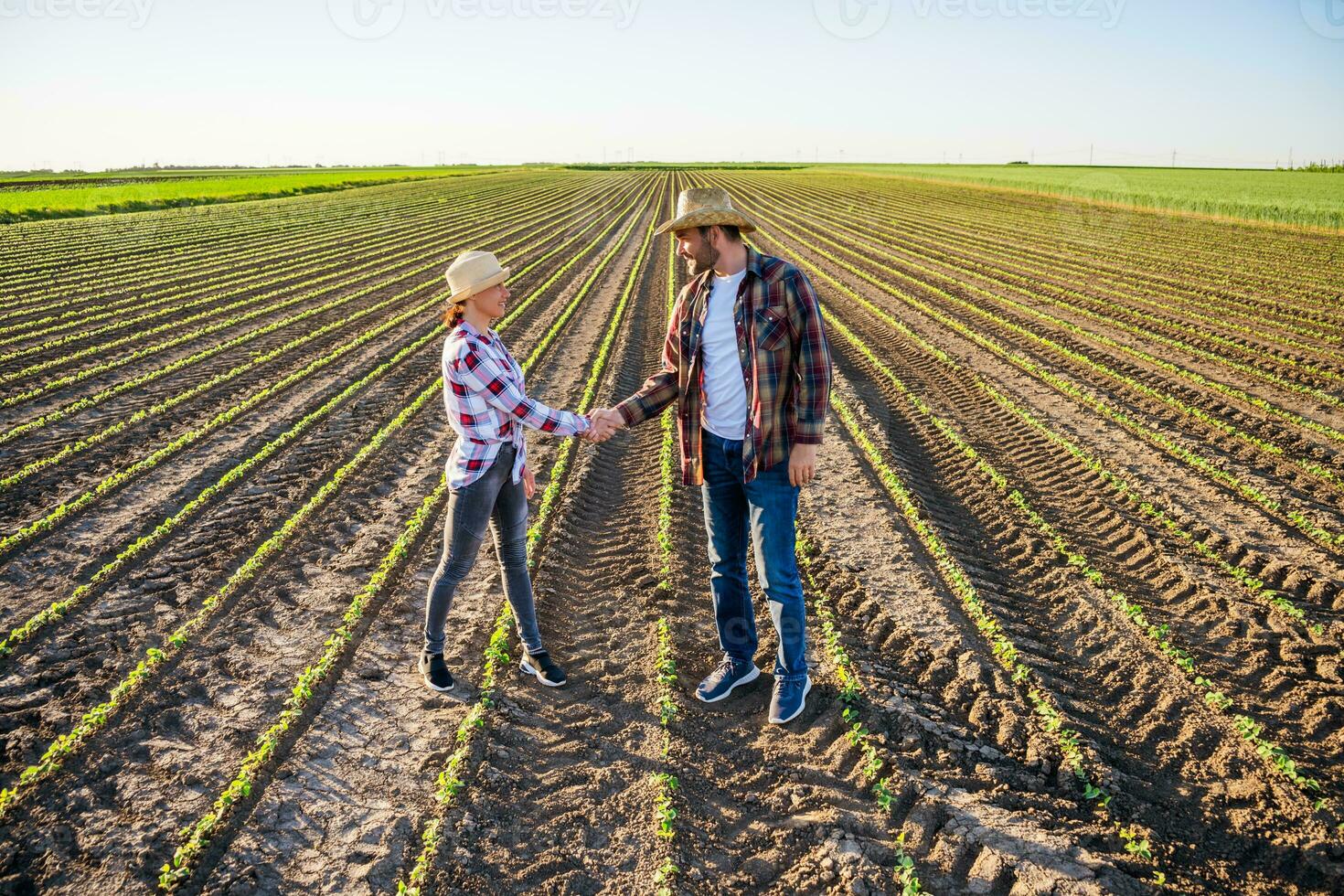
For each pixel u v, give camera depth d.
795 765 3.56
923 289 17.50
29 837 3.13
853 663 4.24
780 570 3.60
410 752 3.64
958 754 3.59
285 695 4.02
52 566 5.46
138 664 4.31
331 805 3.31
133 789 3.39
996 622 4.64
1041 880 2.86
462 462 3.62
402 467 7.39
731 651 3.98
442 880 2.94
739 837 3.19
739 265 3.39
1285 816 3.17
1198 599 4.89
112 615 4.81
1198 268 19.52
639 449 8.13
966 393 9.79
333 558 5.56
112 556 5.62
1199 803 3.29
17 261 21.45
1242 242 24.72
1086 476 7.00
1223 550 5.52
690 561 5.59
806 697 4.00
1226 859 3.00
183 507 6.50
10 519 6.21
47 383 10.29
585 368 11.36
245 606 4.89
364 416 8.98
